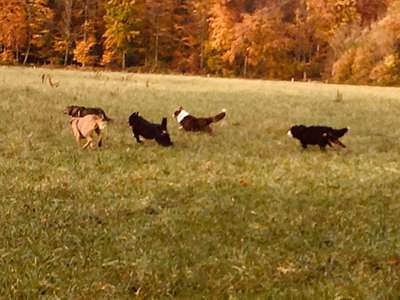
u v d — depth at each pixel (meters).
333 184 8.31
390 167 9.88
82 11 63.72
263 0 62.72
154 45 64.38
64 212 6.36
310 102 22.95
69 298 4.29
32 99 17.61
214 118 13.23
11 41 61.38
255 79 54.56
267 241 5.72
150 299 4.36
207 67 63.59
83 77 34.62
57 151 9.86
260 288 4.59
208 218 6.38
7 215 6.14
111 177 8.16
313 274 4.90
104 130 12.09
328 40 59.81
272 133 13.63
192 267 4.96
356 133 14.42
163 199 7.13
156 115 15.73
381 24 53.84
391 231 6.15
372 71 52.88
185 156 10.04
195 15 63.41
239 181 8.22
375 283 4.69
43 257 5.05
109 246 5.39
